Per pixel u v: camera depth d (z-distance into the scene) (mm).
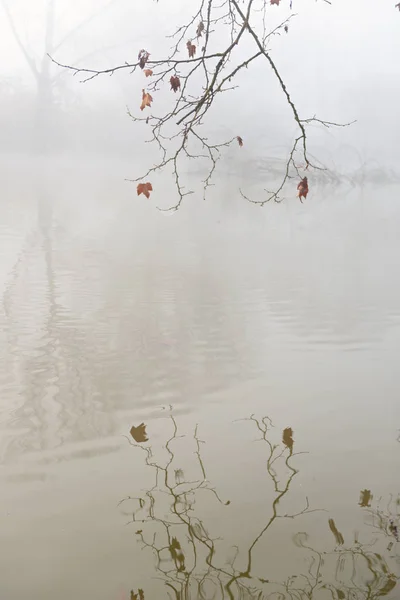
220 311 6742
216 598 2689
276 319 6500
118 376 4957
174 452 3842
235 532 3107
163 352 5500
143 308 6777
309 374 5082
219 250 10227
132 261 9109
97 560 2898
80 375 4961
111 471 3619
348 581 2787
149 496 3377
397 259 9867
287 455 3814
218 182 23297
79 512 3234
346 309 6887
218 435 4059
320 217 15016
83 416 4281
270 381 4922
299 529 3119
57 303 6859
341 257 9914
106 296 7180
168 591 2719
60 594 2693
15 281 7719
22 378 4879
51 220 12547
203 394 4672
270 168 24594
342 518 3223
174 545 2988
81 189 18844
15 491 3404
